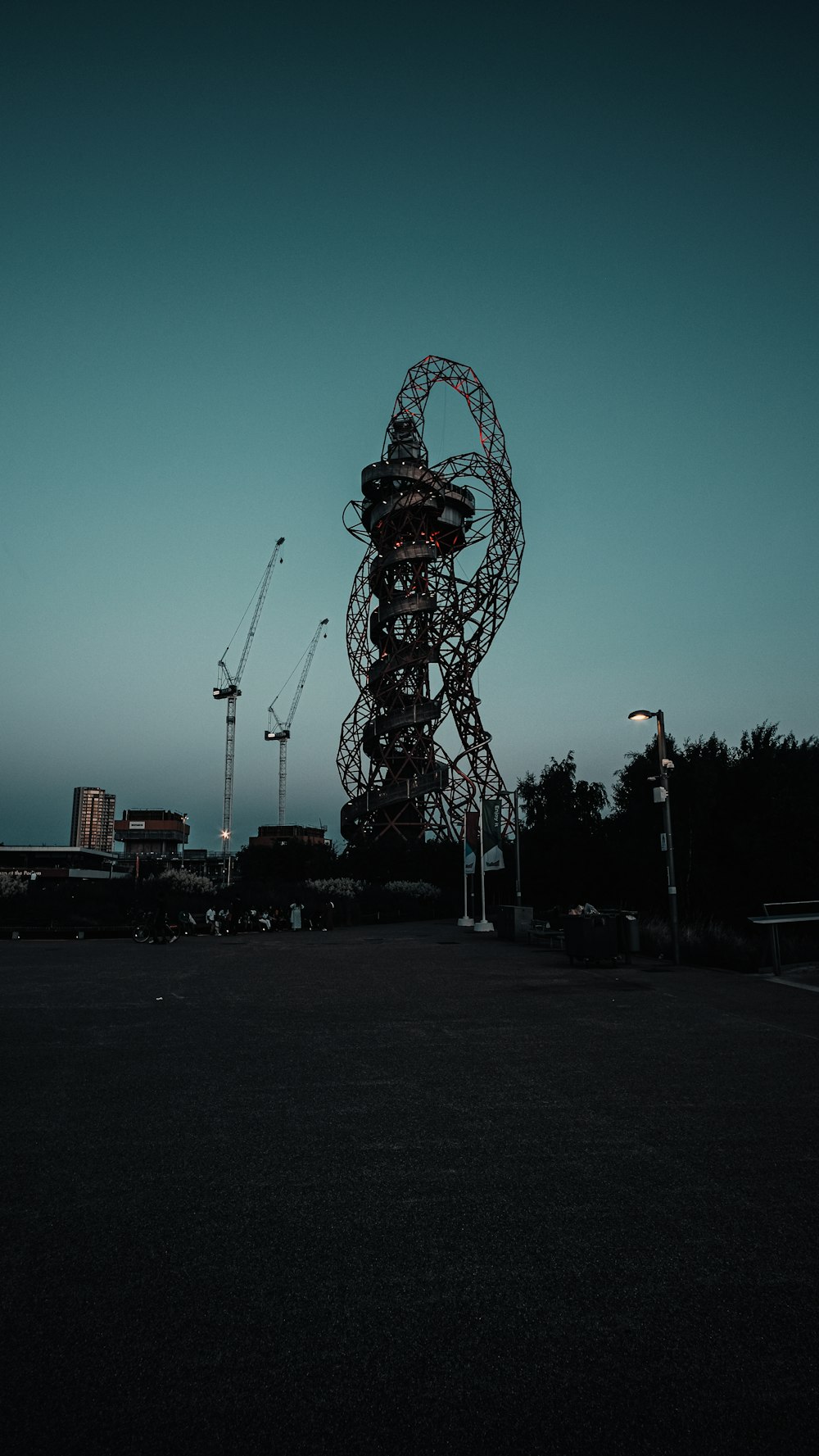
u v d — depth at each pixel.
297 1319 3.50
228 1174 5.31
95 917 36.59
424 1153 5.70
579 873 39.75
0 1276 3.92
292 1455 2.66
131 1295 3.72
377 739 80.81
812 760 31.81
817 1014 11.05
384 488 88.19
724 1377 3.05
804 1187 4.97
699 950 19.72
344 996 13.73
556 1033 10.07
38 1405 2.92
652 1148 5.73
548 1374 3.09
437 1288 3.76
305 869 78.19
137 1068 8.46
